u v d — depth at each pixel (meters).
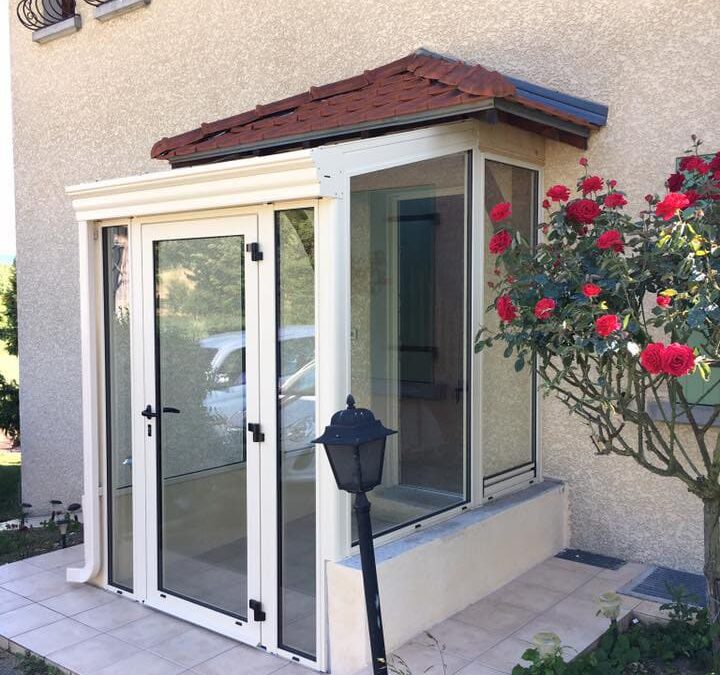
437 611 4.07
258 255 3.98
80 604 4.76
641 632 3.94
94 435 4.93
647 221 3.35
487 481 4.75
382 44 5.66
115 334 4.87
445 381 4.50
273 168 3.65
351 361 3.82
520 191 4.97
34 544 6.35
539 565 4.86
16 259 8.19
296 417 3.92
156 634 4.33
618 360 3.17
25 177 8.04
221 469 4.30
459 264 4.55
